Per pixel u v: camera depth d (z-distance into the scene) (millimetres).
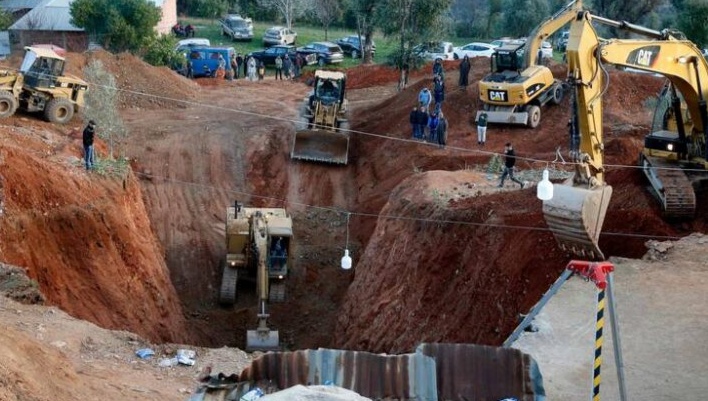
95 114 37031
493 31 71500
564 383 15516
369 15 57219
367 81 52188
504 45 37500
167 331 28672
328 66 58875
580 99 19062
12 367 14789
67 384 15945
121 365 18375
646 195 24547
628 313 18141
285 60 56156
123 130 38188
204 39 62312
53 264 26141
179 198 37719
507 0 71312
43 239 26391
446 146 36188
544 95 37125
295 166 40250
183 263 34344
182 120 44375
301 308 31969
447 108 39906
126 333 20281
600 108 19516
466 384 10914
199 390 10391
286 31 64812
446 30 53125
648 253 21422
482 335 22641
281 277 30891
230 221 31562
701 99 23484
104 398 15906
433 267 25938
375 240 30609
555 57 58094
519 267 22594
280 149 41469
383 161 38344
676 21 52031
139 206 33281
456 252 25609
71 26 56750
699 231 23250
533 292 21578
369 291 28641
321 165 40312
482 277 23812
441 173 31297
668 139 24875
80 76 44281
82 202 28375
